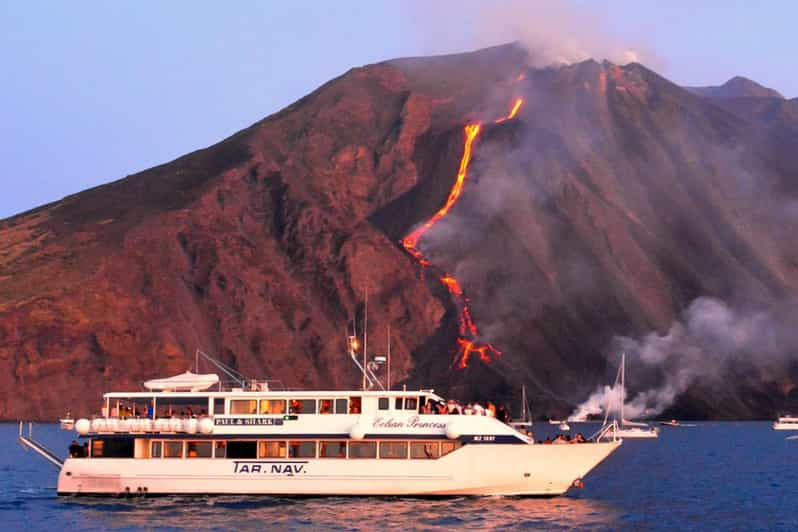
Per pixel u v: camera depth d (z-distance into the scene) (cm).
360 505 7469
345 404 7519
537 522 7131
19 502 8212
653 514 8212
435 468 7419
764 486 10825
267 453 7556
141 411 8325
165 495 7712
